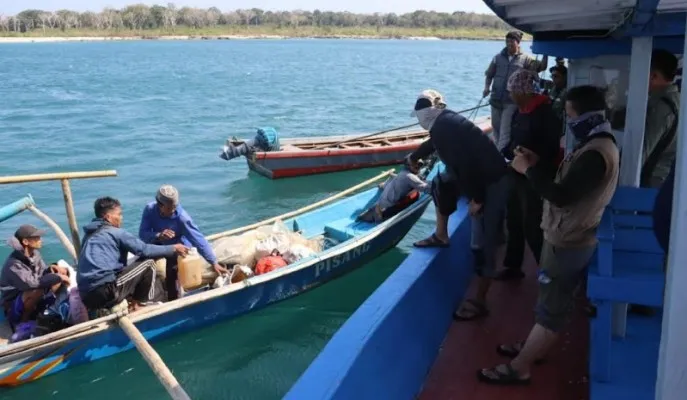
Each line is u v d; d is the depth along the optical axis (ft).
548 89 29.76
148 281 23.59
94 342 22.34
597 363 11.68
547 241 11.67
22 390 21.85
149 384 23.30
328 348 11.10
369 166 53.57
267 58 266.16
